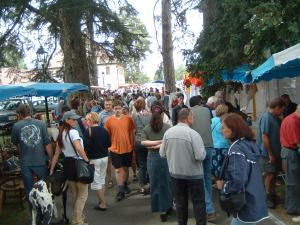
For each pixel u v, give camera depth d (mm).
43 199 6949
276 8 10031
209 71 12867
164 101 21656
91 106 16875
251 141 4691
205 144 7277
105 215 8164
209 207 7297
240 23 11602
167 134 6520
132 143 9453
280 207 7828
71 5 21078
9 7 22266
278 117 7836
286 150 7238
